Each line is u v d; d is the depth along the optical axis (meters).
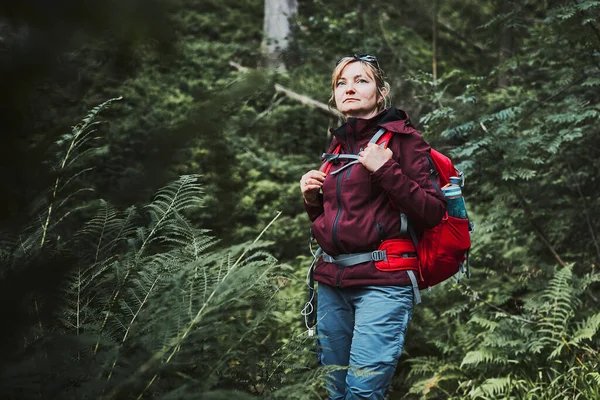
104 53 0.69
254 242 1.25
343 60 2.42
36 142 0.71
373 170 2.07
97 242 1.50
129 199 0.78
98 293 1.44
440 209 2.08
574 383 2.86
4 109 0.63
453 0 7.98
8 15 0.58
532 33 4.28
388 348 2.07
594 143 3.79
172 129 0.77
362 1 8.80
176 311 1.25
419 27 9.23
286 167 6.93
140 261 1.49
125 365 1.16
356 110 2.35
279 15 9.11
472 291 3.60
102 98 1.21
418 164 2.17
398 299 2.13
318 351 2.29
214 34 9.66
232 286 1.28
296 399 1.30
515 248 4.00
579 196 3.90
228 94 0.78
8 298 0.68
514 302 3.90
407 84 5.91
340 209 2.20
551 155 3.83
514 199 3.97
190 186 1.60
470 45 9.18
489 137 3.58
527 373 3.17
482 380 3.28
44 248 1.23
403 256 2.15
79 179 1.17
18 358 0.86
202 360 1.27
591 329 3.03
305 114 7.75
